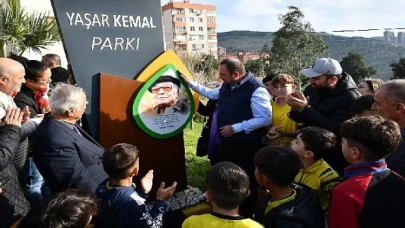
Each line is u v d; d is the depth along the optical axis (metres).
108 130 3.31
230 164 1.88
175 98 3.67
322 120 2.85
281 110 3.66
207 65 21.86
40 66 3.14
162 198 2.31
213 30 78.81
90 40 3.32
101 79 3.26
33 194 3.01
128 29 3.51
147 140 3.55
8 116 2.27
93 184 2.43
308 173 2.39
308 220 1.89
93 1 3.36
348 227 1.65
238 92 3.37
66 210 1.35
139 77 3.45
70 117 2.48
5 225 2.29
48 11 11.28
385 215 1.64
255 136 3.37
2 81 2.50
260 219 2.10
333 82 3.02
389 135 1.71
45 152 2.37
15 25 7.99
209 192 1.83
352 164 1.85
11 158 2.17
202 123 10.52
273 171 1.95
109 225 1.99
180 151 3.78
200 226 1.76
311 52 34.94
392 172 1.77
